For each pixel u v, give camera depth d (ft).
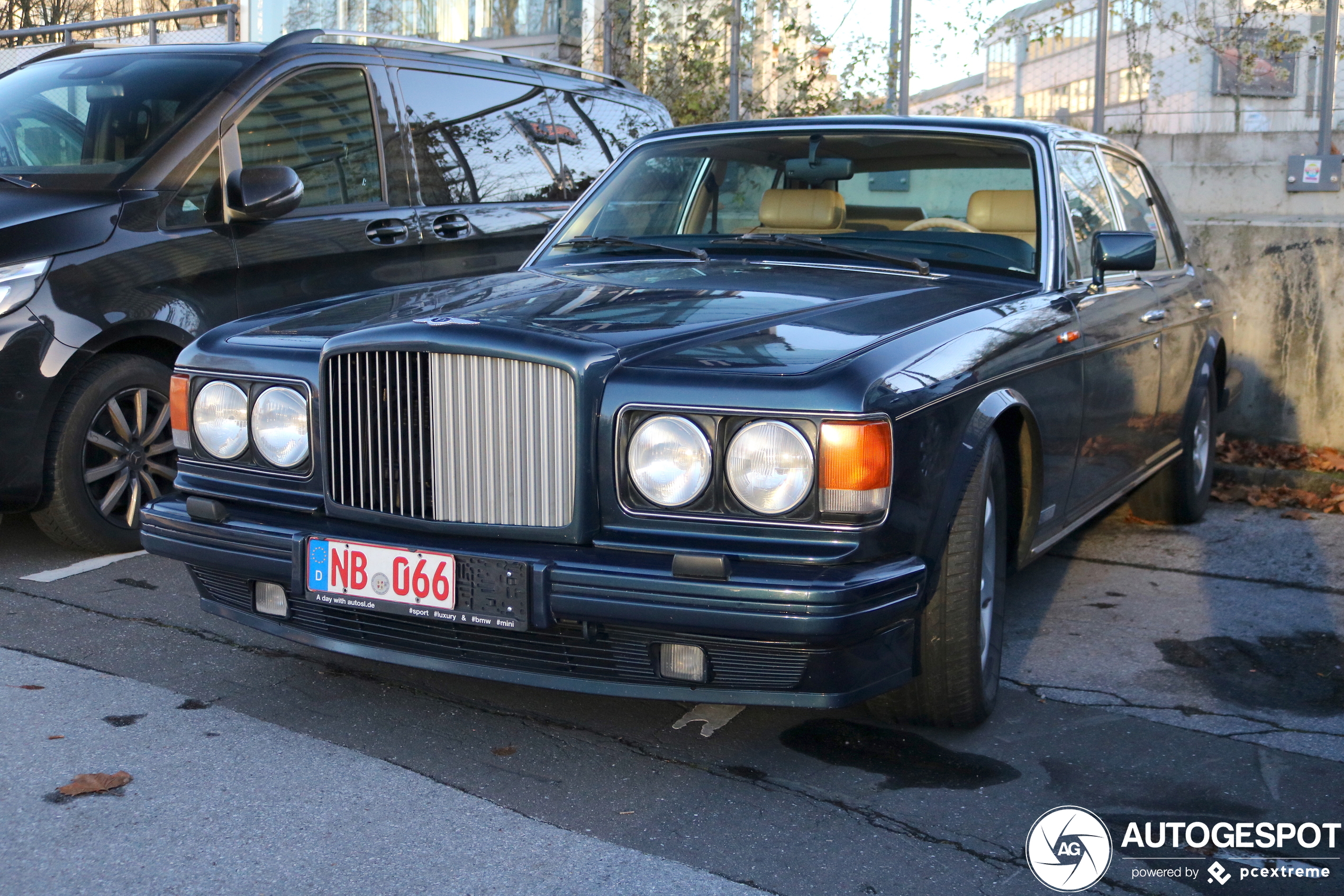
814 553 8.59
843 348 9.27
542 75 21.67
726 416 8.68
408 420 9.44
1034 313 11.75
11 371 14.07
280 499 10.23
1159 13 29.48
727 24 33.99
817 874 8.21
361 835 8.57
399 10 42.86
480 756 9.96
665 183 14.35
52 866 8.02
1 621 12.98
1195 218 24.67
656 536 8.87
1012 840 8.76
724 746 10.26
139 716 10.57
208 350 10.80
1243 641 13.46
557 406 8.95
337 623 10.15
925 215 13.32
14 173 16.21
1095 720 11.09
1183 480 18.13
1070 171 14.01
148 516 10.80
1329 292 21.90
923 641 9.89
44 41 51.39
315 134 17.62
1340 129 28.66
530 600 8.91
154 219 15.51
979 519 9.92
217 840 8.43
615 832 8.72
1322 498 20.45
